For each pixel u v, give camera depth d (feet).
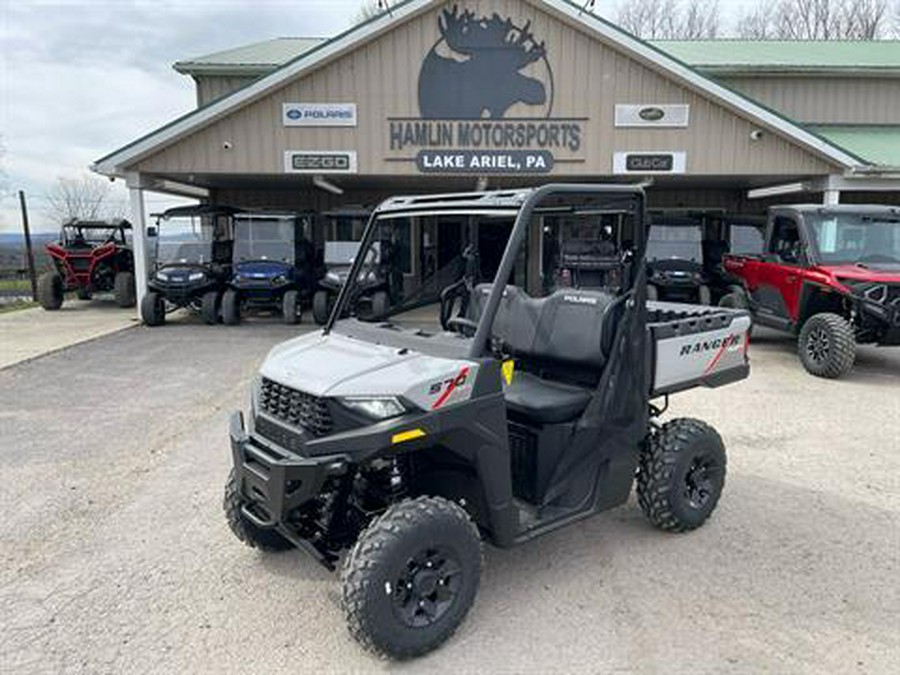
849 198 54.19
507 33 38.47
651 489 12.76
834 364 26.04
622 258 12.40
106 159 39.60
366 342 11.37
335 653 9.61
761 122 38.75
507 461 10.11
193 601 10.96
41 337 37.19
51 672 9.25
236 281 40.86
